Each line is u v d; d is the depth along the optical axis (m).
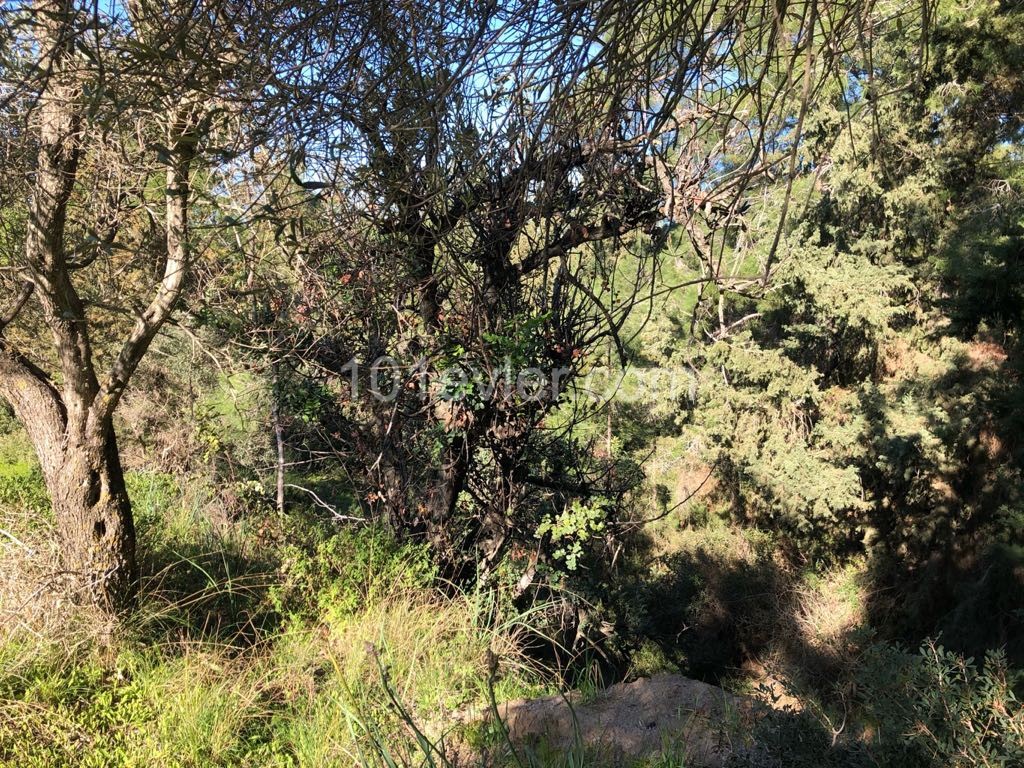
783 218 1.27
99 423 4.54
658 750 3.41
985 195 14.53
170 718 3.78
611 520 8.09
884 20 1.72
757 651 15.54
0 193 3.52
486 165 2.31
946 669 2.76
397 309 3.29
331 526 7.77
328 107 1.72
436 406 6.82
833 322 17.19
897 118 14.13
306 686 4.29
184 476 8.38
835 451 16.92
